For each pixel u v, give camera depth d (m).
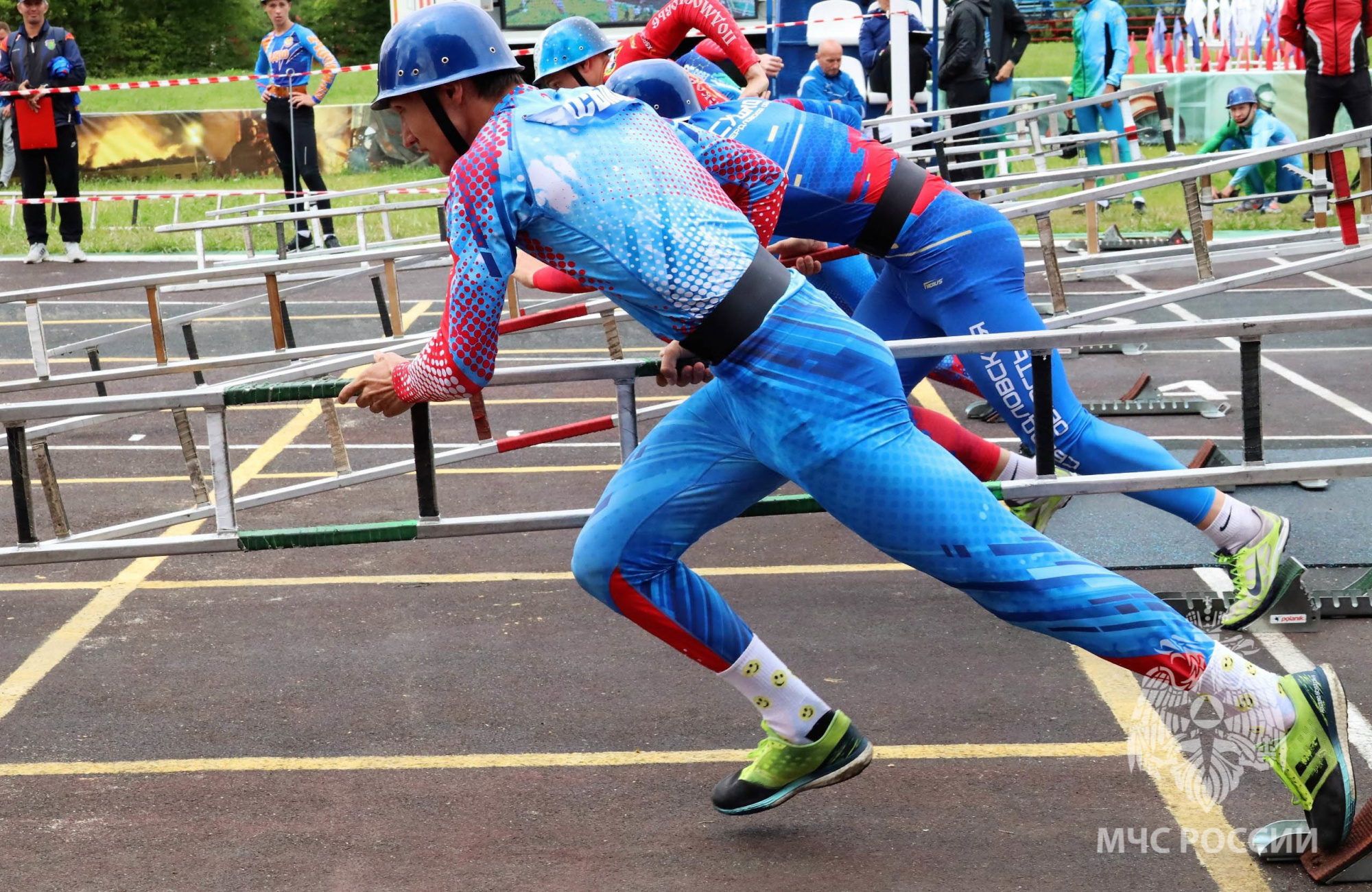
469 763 3.74
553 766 3.71
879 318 4.61
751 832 3.33
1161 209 14.36
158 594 5.21
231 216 16.59
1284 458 6.18
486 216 2.76
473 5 2.90
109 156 19.83
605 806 3.48
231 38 42.59
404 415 8.19
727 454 3.00
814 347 2.76
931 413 4.54
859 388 2.77
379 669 4.41
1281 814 3.30
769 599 4.93
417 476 3.78
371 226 15.85
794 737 3.20
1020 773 3.57
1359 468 3.81
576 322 6.84
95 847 3.34
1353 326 3.73
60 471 7.15
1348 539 5.14
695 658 3.12
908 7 12.63
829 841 3.27
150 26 41.34
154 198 17.16
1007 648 4.41
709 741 3.83
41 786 3.67
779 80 14.90
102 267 14.29
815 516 5.91
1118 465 4.28
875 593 4.95
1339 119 16.28
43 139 14.26
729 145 3.04
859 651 4.42
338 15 43.34
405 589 5.18
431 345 2.93
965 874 3.10
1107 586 2.77
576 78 4.71
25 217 14.51
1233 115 13.34
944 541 2.75
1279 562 4.27
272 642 4.67
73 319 11.76
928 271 4.27
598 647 4.54
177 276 6.60
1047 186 9.59
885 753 3.72
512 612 4.89
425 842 3.33
